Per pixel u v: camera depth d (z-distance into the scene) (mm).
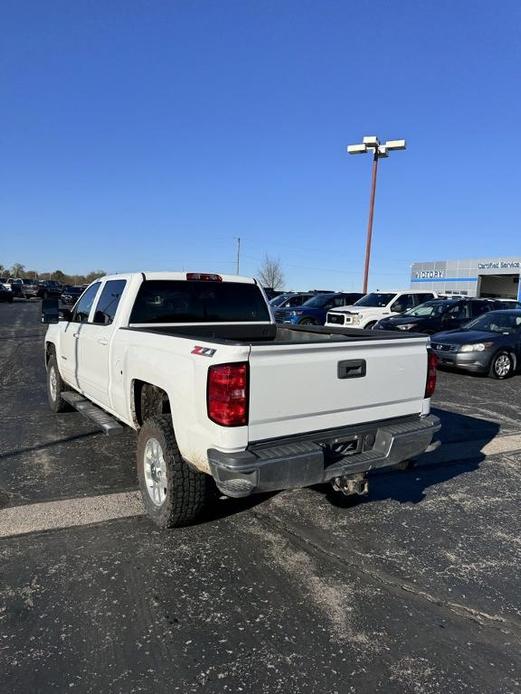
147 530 3922
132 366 4344
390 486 4879
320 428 3596
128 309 4914
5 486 4684
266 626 2854
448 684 2463
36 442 5996
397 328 13898
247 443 3268
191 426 3473
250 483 3174
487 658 2646
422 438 3936
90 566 3412
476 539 3889
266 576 3340
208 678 2469
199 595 3119
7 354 13602
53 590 3143
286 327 5863
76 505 4305
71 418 7090
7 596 3074
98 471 5074
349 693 2396
